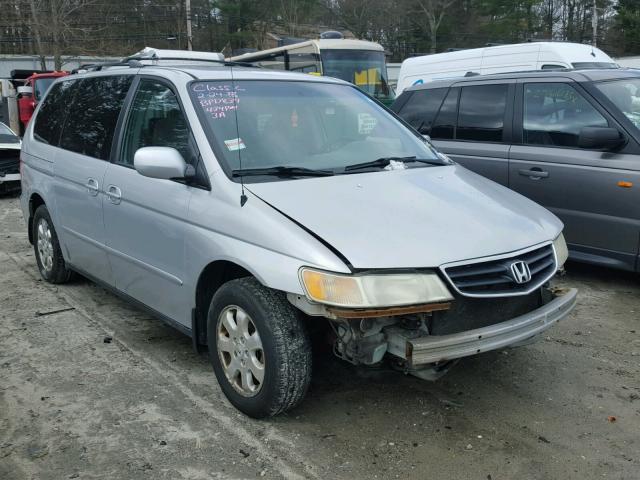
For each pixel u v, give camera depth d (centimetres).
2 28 3284
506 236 328
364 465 305
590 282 589
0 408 357
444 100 708
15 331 470
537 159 596
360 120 442
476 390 380
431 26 4697
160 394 373
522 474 299
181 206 366
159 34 3941
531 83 625
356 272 290
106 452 315
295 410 354
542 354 431
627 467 306
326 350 394
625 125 545
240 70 436
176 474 298
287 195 337
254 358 332
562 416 352
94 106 492
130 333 466
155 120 412
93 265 484
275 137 388
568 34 4831
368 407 359
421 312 297
